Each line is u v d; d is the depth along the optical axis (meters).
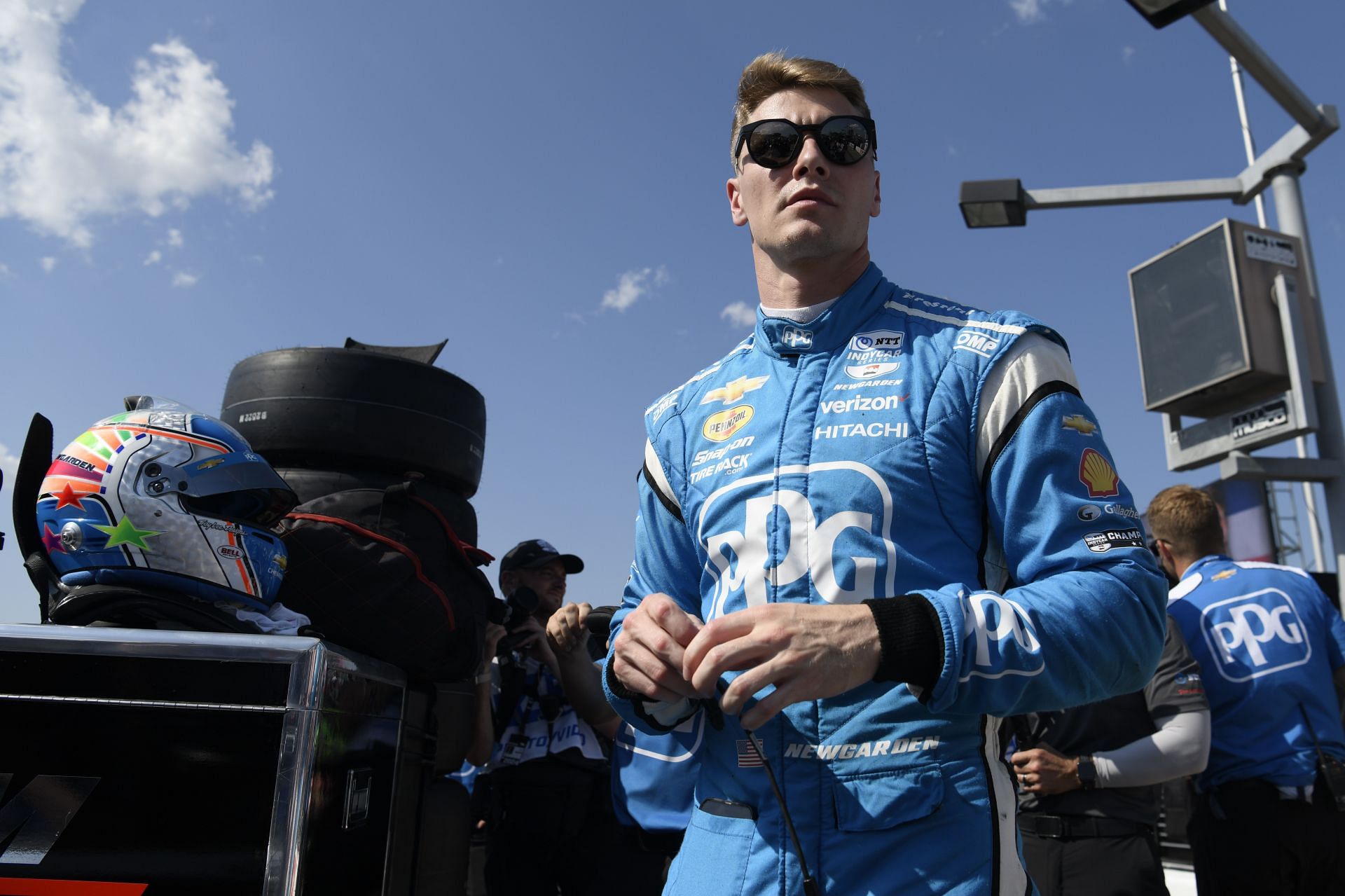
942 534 1.09
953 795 1.01
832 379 1.20
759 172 1.33
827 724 1.05
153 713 1.33
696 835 1.14
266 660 1.35
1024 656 0.92
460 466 2.46
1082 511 1.04
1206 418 4.33
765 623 0.91
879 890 0.97
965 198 4.54
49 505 1.62
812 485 1.12
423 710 2.03
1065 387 1.12
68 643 1.34
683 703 1.22
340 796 1.48
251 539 1.71
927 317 1.23
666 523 1.37
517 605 3.33
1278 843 2.72
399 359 2.41
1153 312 4.41
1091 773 2.50
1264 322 3.92
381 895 1.73
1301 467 3.82
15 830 1.29
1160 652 1.03
